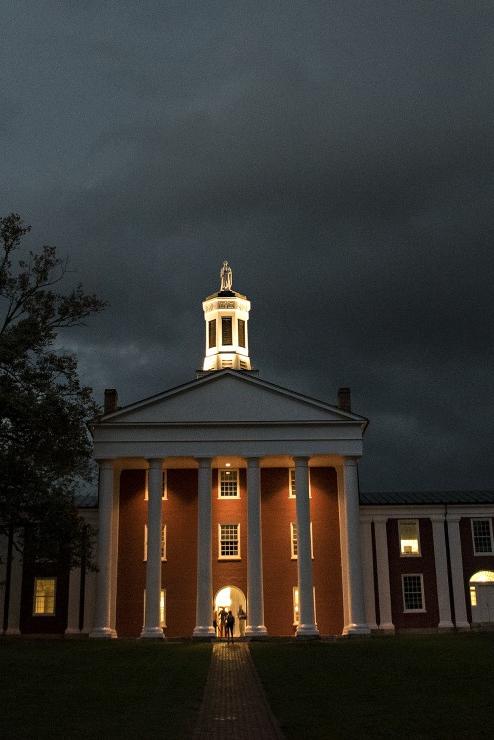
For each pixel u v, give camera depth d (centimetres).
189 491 5616
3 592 5347
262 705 2355
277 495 5625
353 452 5216
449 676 2798
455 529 5653
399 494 5953
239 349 6744
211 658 3612
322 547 5538
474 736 1883
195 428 5250
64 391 4462
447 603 5500
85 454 4512
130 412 5275
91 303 4556
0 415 4216
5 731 1917
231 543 5541
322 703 2336
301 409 5284
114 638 4969
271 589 5453
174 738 1853
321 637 4906
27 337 4309
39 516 4322
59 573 5400
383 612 5469
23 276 4466
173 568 5469
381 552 5597
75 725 2002
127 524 5528
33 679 2827
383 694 2478
